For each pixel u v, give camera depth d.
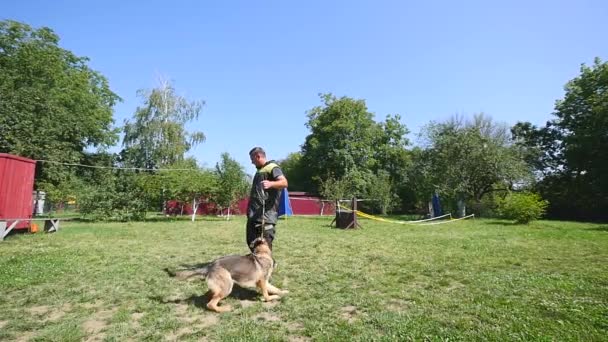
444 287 6.35
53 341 4.00
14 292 5.89
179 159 32.81
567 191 32.81
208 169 27.05
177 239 13.09
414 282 6.71
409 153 46.88
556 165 35.16
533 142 36.50
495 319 4.62
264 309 5.16
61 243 11.69
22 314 4.88
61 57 32.38
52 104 25.80
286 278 7.05
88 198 22.72
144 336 4.17
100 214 22.59
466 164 29.55
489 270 7.75
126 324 4.54
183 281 6.67
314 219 28.78
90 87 34.62
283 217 31.61
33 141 23.47
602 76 30.94
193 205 25.41
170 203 29.50
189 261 8.60
